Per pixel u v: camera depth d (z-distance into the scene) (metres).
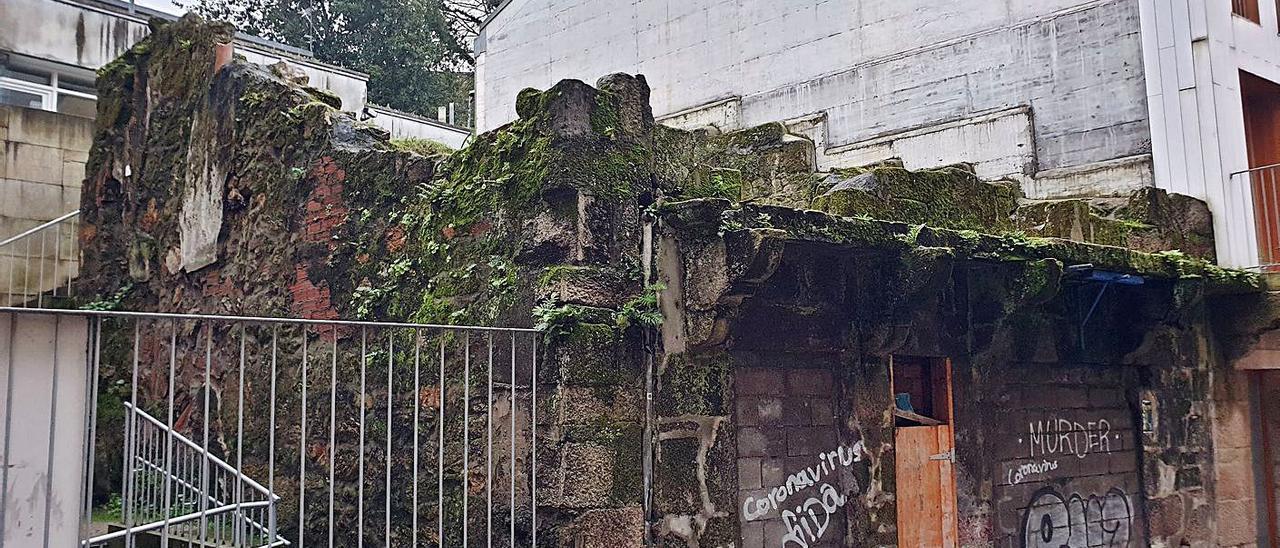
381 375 5.70
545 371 4.57
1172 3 8.49
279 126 7.08
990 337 6.43
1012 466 6.52
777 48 11.80
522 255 4.81
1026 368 6.74
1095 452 7.11
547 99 4.87
